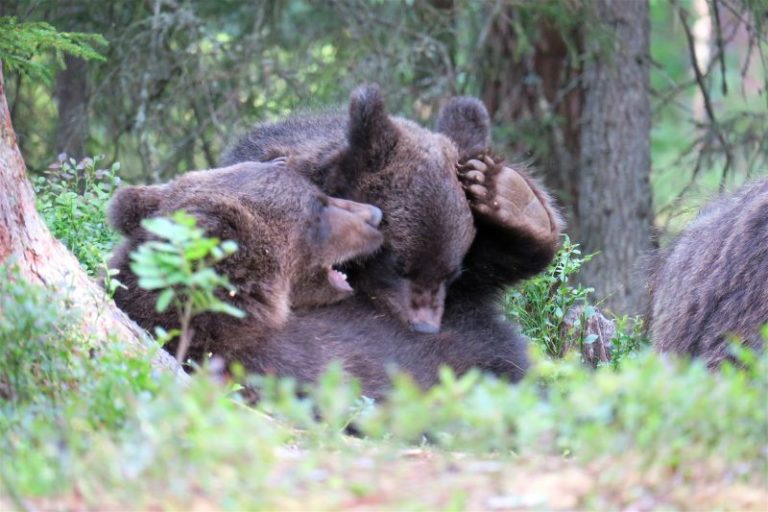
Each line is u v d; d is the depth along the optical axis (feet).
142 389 25.81
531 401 21.09
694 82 74.18
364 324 38.47
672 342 42.80
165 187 36.47
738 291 40.06
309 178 40.93
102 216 42.80
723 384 22.34
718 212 44.80
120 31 70.23
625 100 71.97
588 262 70.74
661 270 48.16
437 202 38.96
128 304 34.45
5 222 29.66
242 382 33.91
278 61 72.69
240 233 34.71
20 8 66.95
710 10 72.18
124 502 19.93
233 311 25.03
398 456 24.45
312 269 37.06
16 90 71.72
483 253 42.47
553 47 77.61
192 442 20.90
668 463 21.38
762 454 21.62
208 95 67.87
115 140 70.23
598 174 72.23
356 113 39.83
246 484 20.33
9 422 24.52
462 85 77.00
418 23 75.46
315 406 33.99
